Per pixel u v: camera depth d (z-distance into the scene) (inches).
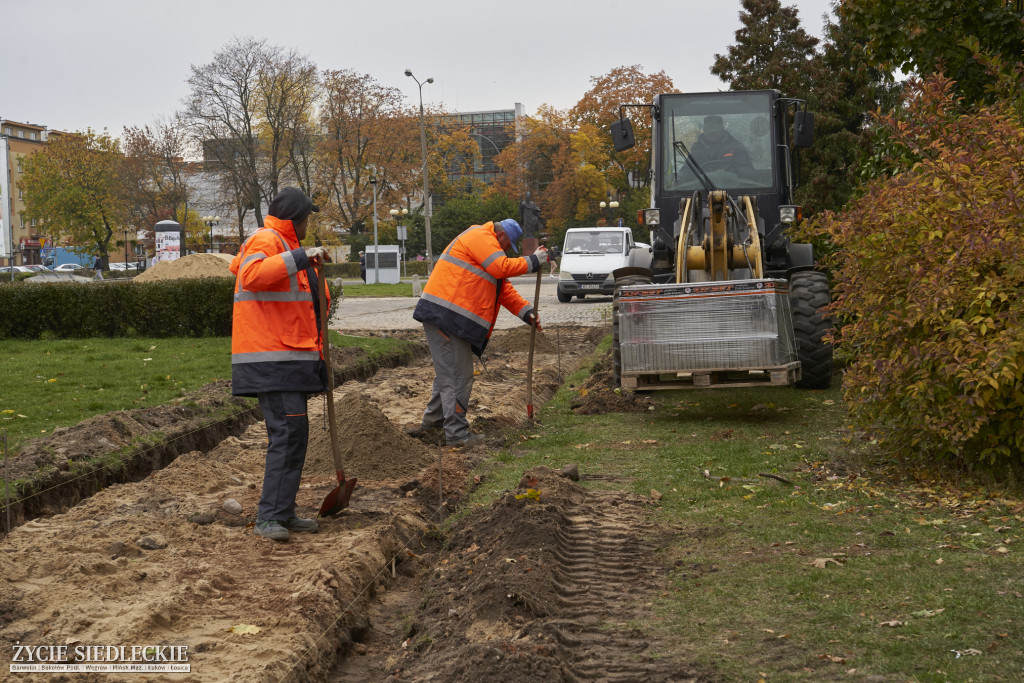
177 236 2139.5
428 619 174.6
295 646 154.6
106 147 2655.0
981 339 225.1
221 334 693.9
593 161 2687.0
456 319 313.9
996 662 137.9
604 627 163.5
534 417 373.7
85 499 248.8
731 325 337.7
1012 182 237.9
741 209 435.8
